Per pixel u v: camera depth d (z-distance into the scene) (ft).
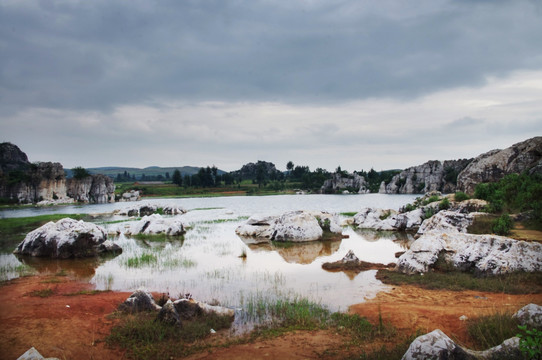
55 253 83.41
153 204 222.48
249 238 111.24
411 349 25.61
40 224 152.25
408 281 58.08
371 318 41.75
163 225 124.57
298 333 38.01
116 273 67.51
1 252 91.20
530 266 55.67
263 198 444.55
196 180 655.76
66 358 32.32
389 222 124.88
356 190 602.03
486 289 51.31
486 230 80.94
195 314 42.80
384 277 61.62
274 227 111.14
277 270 68.64
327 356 31.94
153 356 33.17
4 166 507.71
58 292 54.80
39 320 41.27
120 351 34.14
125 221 165.99
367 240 104.32
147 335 36.91
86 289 56.70
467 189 153.99
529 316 33.40
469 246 63.98
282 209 241.55
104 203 417.90
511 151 146.10
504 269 56.65
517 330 31.94
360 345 34.06
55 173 422.82
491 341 31.76
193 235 118.52
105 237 91.15
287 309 44.98
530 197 94.48
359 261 72.64
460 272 61.57
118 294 53.42
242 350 33.99
